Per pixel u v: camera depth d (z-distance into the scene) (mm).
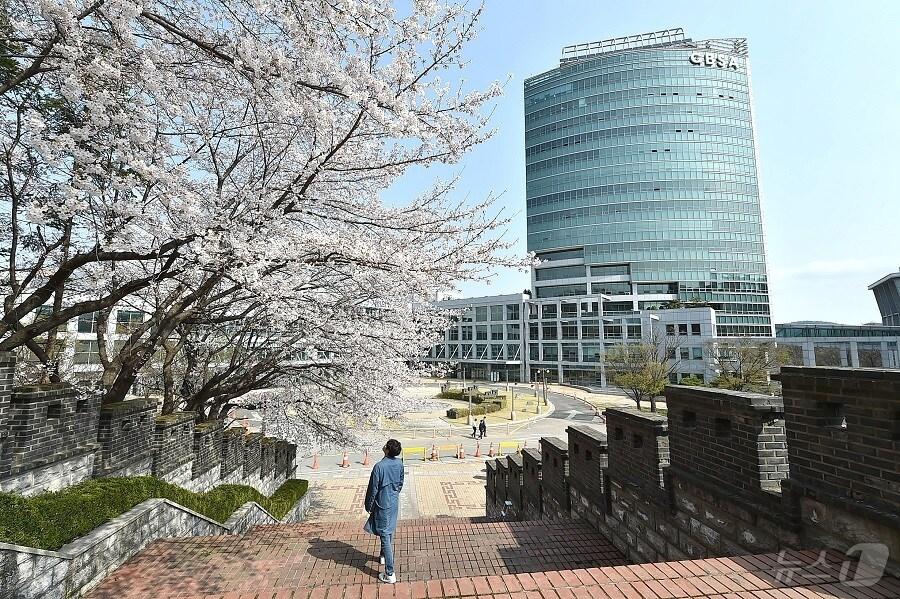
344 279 8961
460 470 21234
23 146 5918
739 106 70125
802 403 3541
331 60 5273
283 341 10883
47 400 5203
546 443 8938
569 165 71875
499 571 5188
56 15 3955
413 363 14180
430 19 5645
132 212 5227
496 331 71438
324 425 13086
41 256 7676
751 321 65312
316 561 5199
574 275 69812
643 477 5520
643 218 66875
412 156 7422
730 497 4074
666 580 3207
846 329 49062
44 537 4023
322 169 6621
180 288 8305
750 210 68000
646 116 68938
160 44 5512
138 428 7066
